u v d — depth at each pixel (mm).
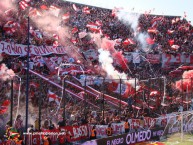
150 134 21422
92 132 18984
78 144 17594
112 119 21078
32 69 27109
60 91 24000
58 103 22562
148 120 22797
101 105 24703
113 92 27656
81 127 18875
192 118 24688
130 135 19734
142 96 27391
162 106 26281
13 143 14852
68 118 20953
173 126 23578
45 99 22422
